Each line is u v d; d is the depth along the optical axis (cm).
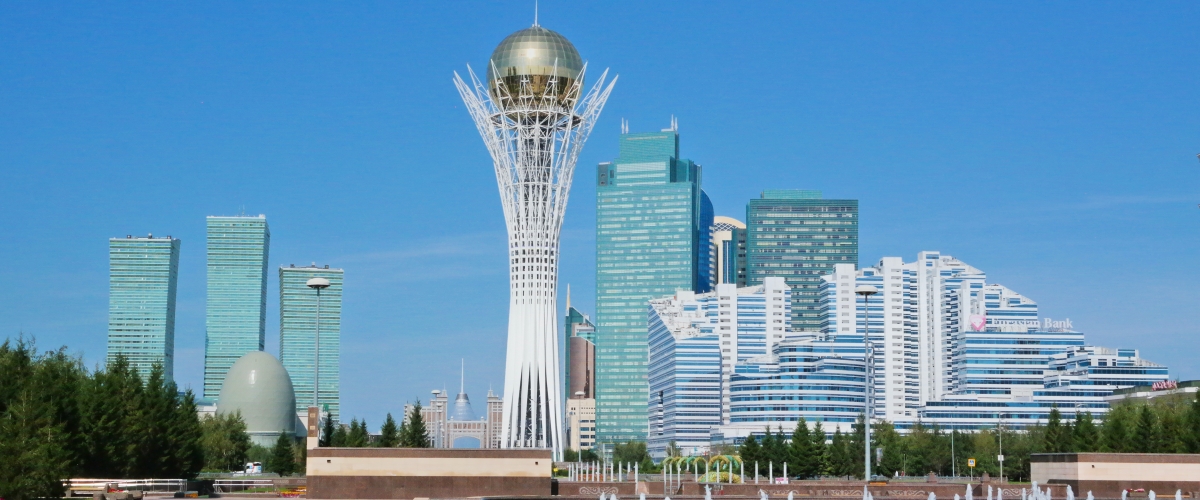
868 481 13675
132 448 17275
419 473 13725
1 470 11475
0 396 14825
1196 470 13975
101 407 16762
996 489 14462
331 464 13700
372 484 13688
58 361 17300
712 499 13850
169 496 14425
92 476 16775
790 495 14100
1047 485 13962
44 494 12100
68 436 14688
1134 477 13950
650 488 15012
